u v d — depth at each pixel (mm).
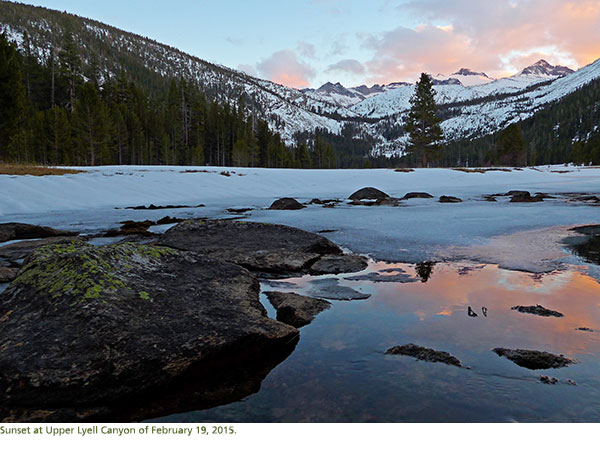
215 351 3117
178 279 4273
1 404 2598
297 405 2627
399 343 3531
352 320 4148
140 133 69000
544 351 3271
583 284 5258
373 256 7418
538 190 28859
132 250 4438
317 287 5465
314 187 32125
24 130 50250
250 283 4871
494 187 32875
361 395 2697
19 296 3615
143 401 2783
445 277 5785
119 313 3275
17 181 19922
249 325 3514
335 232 10375
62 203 18938
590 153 94938
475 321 4012
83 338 2986
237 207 19312
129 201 21406
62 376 2703
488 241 8578
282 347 3523
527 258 6863
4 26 160500
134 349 2959
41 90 71562
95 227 12406
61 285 3568
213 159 88500
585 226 10562
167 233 8414
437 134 64688
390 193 28469
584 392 2654
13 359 2809
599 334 3641
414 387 2770
